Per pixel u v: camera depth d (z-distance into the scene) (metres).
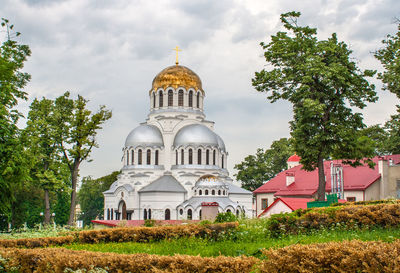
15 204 79.62
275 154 111.50
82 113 66.25
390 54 50.28
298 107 47.38
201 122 101.62
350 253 13.14
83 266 18.11
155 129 99.50
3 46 46.53
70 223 65.88
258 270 14.80
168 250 22.89
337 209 26.53
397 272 11.56
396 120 57.66
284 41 47.66
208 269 15.66
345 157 47.53
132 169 96.19
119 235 28.02
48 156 73.44
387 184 62.34
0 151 37.38
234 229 27.41
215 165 95.94
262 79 48.72
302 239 22.80
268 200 75.06
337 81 44.84
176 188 91.25
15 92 46.50
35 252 20.84
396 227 24.62
